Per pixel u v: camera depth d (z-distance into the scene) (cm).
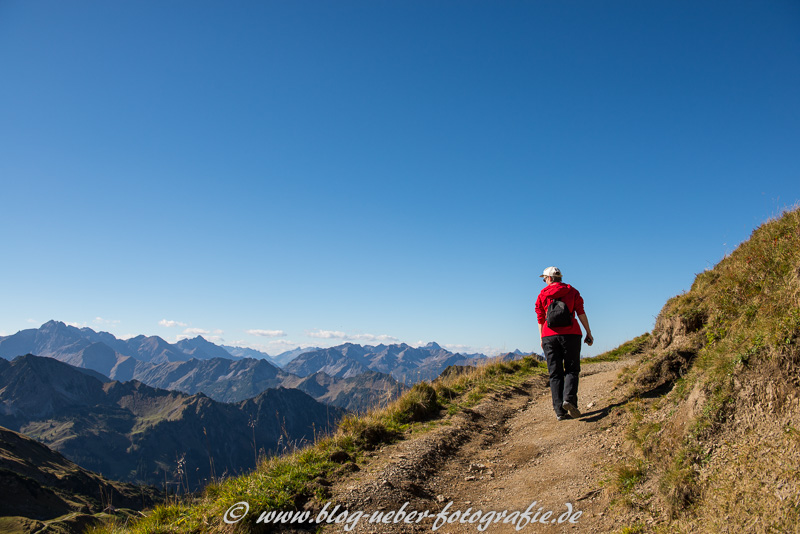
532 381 1307
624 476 462
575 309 732
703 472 374
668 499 384
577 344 714
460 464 674
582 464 558
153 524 530
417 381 1123
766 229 625
